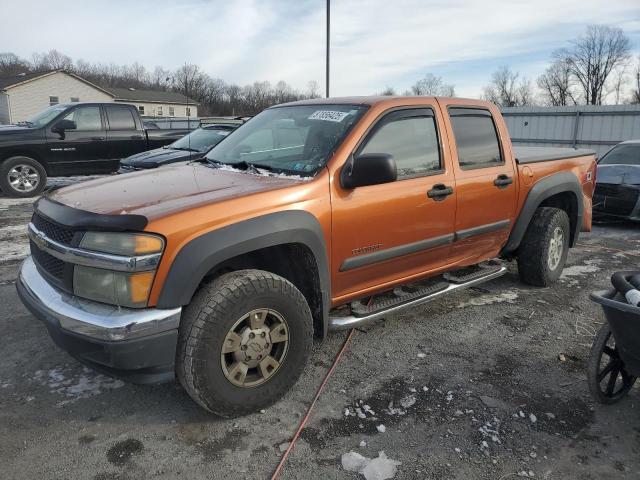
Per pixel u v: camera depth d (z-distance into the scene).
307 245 3.14
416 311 4.66
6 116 48.91
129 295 2.60
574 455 2.76
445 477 2.58
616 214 8.49
